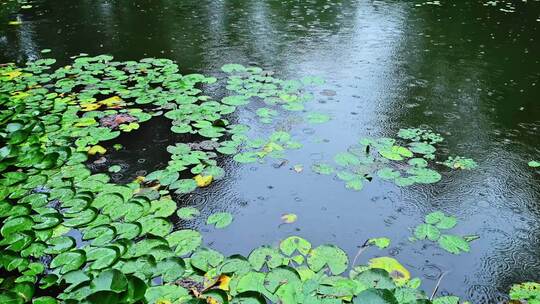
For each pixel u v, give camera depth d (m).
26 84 3.39
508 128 2.81
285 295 1.62
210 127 2.82
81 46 4.26
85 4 5.67
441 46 4.20
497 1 5.71
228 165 2.46
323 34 4.55
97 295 1.55
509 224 2.04
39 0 5.83
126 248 1.83
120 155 2.55
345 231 2.01
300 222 2.06
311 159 2.52
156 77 3.53
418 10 5.35
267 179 2.35
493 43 4.26
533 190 2.25
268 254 1.83
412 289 1.67
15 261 1.77
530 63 3.79
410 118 2.95
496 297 1.68
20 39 4.44
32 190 2.21
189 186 2.26
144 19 5.08
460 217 2.09
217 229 2.01
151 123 2.88
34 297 1.62
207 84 3.45
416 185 2.29
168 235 1.93
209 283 1.69
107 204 2.10
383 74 3.61
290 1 5.80
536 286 1.71
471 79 3.50
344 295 1.62
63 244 1.85
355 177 2.35
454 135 2.74
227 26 4.82
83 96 3.20
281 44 4.29
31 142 2.62
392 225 2.04
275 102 3.15
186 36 4.53
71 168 2.38
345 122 2.90
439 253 1.88
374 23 4.89
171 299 1.60
